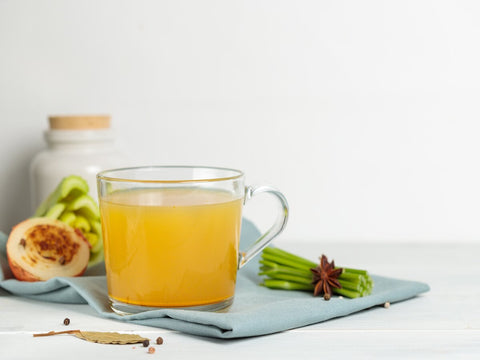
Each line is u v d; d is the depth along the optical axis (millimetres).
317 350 573
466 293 697
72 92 902
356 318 633
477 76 896
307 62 898
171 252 600
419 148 907
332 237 919
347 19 893
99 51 897
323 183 913
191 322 591
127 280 610
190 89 902
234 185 621
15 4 890
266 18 893
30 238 691
